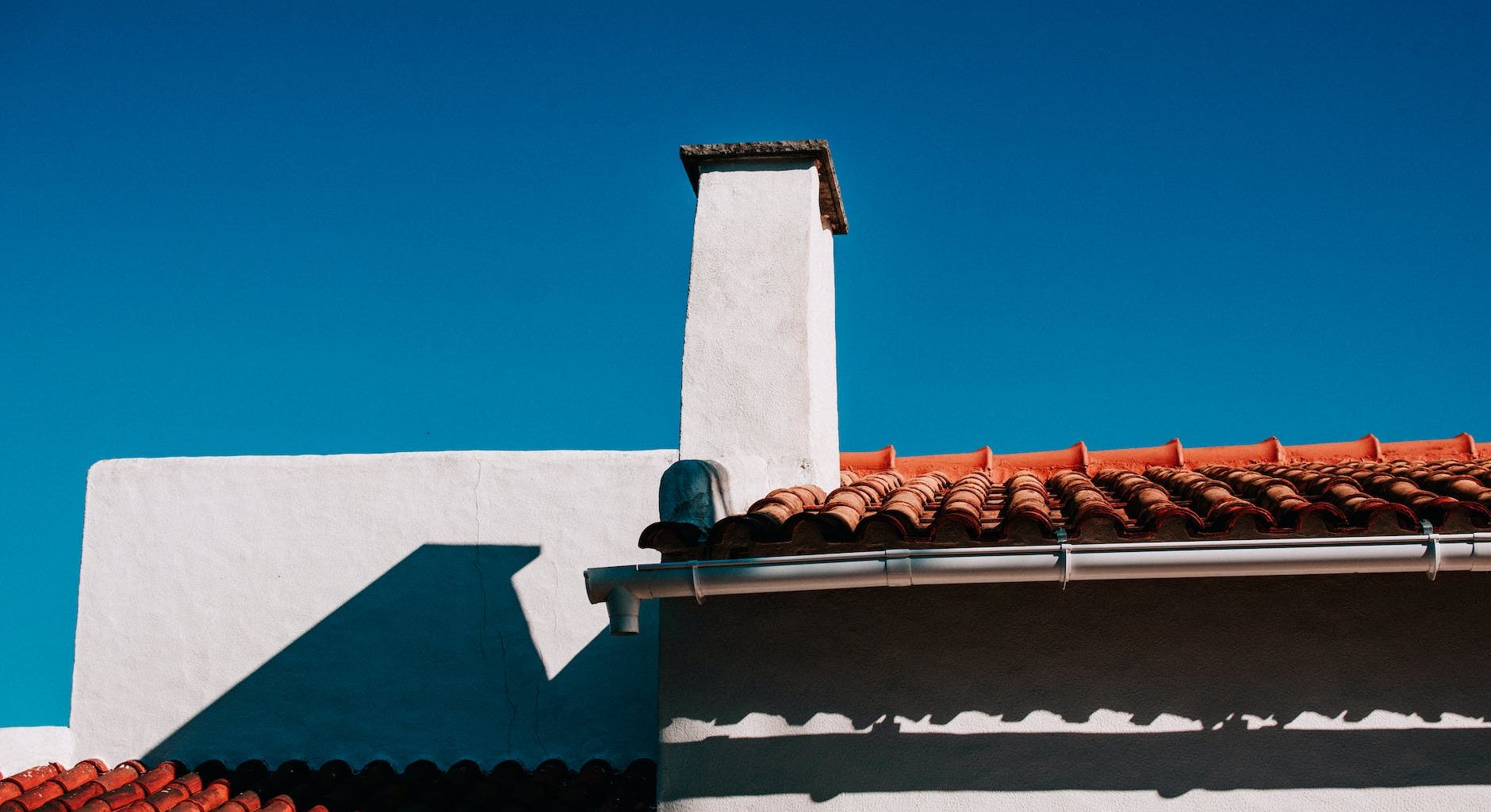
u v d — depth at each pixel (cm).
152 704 839
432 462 877
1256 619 566
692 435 723
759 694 587
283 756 821
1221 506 555
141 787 766
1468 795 537
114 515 880
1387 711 550
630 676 819
